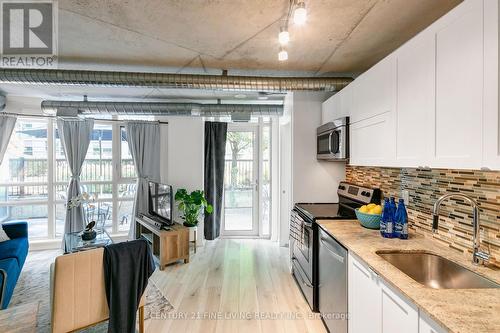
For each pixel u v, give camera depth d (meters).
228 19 1.89
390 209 1.97
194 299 2.75
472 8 1.18
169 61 2.64
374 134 2.06
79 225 4.41
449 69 1.32
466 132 1.22
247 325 2.32
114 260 1.93
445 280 1.55
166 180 4.86
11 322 1.20
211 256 4.02
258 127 4.98
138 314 2.30
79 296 1.83
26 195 4.30
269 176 4.97
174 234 3.62
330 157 2.83
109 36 2.15
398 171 2.30
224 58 2.57
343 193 3.16
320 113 3.42
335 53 2.47
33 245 4.22
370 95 2.12
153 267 2.15
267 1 1.67
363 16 1.85
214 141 4.83
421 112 1.53
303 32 2.08
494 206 1.41
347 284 1.84
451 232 1.70
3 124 3.99
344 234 2.02
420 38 1.53
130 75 2.65
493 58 1.09
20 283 3.08
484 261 1.43
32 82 2.64
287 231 4.46
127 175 4.89
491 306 1.04
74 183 4.38
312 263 2.48
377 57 2.56
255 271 3.46
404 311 1.20
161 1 1.69
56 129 4.46
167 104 4.11
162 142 4.86
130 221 4.87
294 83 2.83
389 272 1.35
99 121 4.64
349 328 1.80
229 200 5.03
